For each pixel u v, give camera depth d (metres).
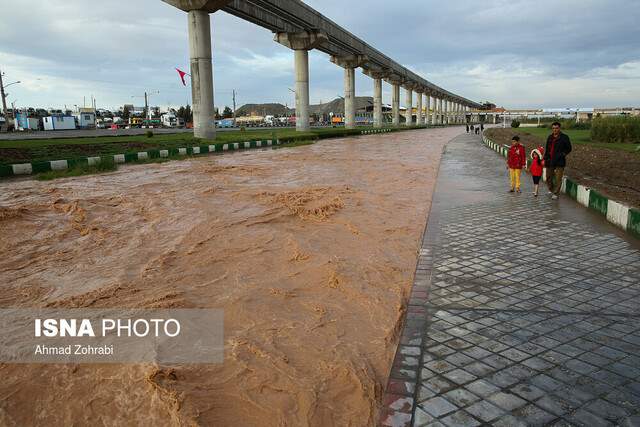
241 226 8.27
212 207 9.96
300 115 47.91
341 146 33.84
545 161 10.52
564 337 3.95
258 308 4.77
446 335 4.06
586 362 3.54
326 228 8.17
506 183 13.50
